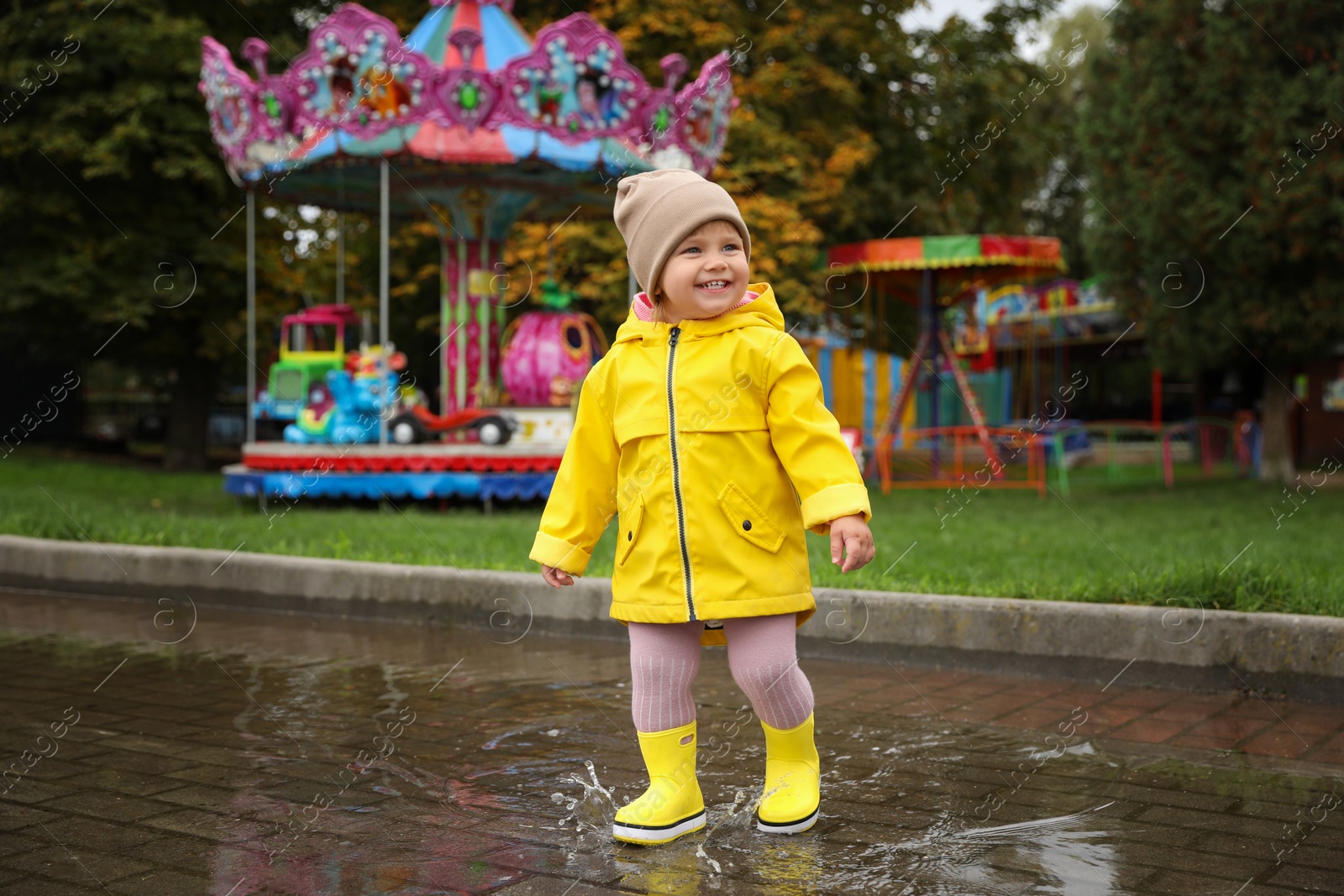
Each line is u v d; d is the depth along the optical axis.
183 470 18.05
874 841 2.71
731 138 14.23
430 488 10.62
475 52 11.10
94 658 4.88
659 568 2.84
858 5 16.28
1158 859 2.57
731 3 14.62
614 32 14.96
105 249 15.62
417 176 10.98
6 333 18.33
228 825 2.82
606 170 10.51
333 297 18.95
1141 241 14.02
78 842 2.70
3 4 15.43
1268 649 4.15
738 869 2.54
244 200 16.95
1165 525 9.14
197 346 17.66
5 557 7.04
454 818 2.89
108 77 16.06
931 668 4.66
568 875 2.50
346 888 2.42
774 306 2.97
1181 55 13.20
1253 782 3.15
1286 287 13.30
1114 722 3.80
